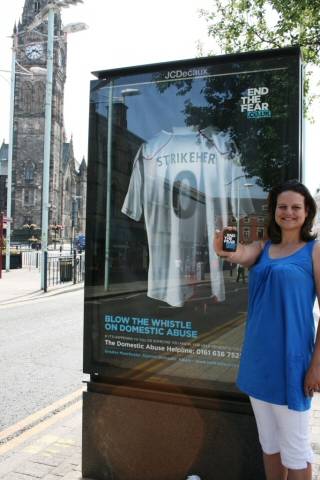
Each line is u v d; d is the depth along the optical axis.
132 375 3.63
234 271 3.38
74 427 4.86
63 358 7.86
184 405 3.44
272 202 2.92
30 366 7.36
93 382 3.74
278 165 3.29
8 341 9.13
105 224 3.74
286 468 2.79
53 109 87.69
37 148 85.81
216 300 3.42
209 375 3.43
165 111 3.59
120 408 3.58
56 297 16.47
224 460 3.33
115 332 3.69
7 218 27.11
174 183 3.56
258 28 9.27
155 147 3.62
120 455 3.58
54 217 87.56
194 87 3.51
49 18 20.11
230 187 3.42
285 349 2.59
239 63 3.38
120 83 3.70
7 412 5.36
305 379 2.56
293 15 8.15
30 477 3.64
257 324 2.70
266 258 2.83
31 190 85.56
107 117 3.74
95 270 3.75
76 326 10.80
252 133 3.36
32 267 30.34
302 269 2.63
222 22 9.75
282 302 2.62
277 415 2.66
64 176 97.12
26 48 81.25
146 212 3.63
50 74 20.36
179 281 3.52
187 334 3.48
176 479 3.45
